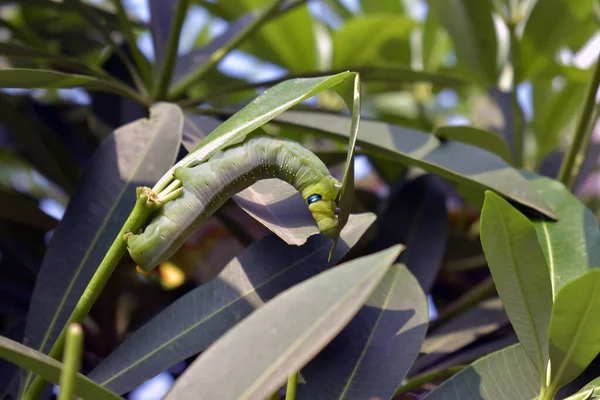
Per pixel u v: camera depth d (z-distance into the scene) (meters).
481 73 0.58
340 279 0.26
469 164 0.37
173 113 0.38
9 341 0.27
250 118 0.30
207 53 0.52
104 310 0.46
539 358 0.30
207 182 0.30
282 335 0.25
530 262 0.29
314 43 0.66
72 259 0.35
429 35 0.67
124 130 0.37
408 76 0.51
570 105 0.61
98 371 0.32
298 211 0.32
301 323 0.25
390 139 0.38
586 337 0.28
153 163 0.36
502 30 0.64
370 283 0.25
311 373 0.33
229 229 0.47
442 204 0.45
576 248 0.34
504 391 0.32
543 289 0.29
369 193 0.51
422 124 0.67
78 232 0.35
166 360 0.32
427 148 0.38
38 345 0.33
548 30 0.55
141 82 0.48
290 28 0.65
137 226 0.30
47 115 0.55
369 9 0.71
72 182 0.51
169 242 0.29
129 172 0.36
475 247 0.52
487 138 0.41
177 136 0.37
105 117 0.51
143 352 0.33
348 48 0.63
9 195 0.45
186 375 0.26
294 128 0.40
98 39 0.55
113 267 0.30
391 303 0.35
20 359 0.27
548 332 0.28
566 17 0.54
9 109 0.47
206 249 0.52
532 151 0.69
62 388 0.23
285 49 0.67
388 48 0.65
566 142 0.67
